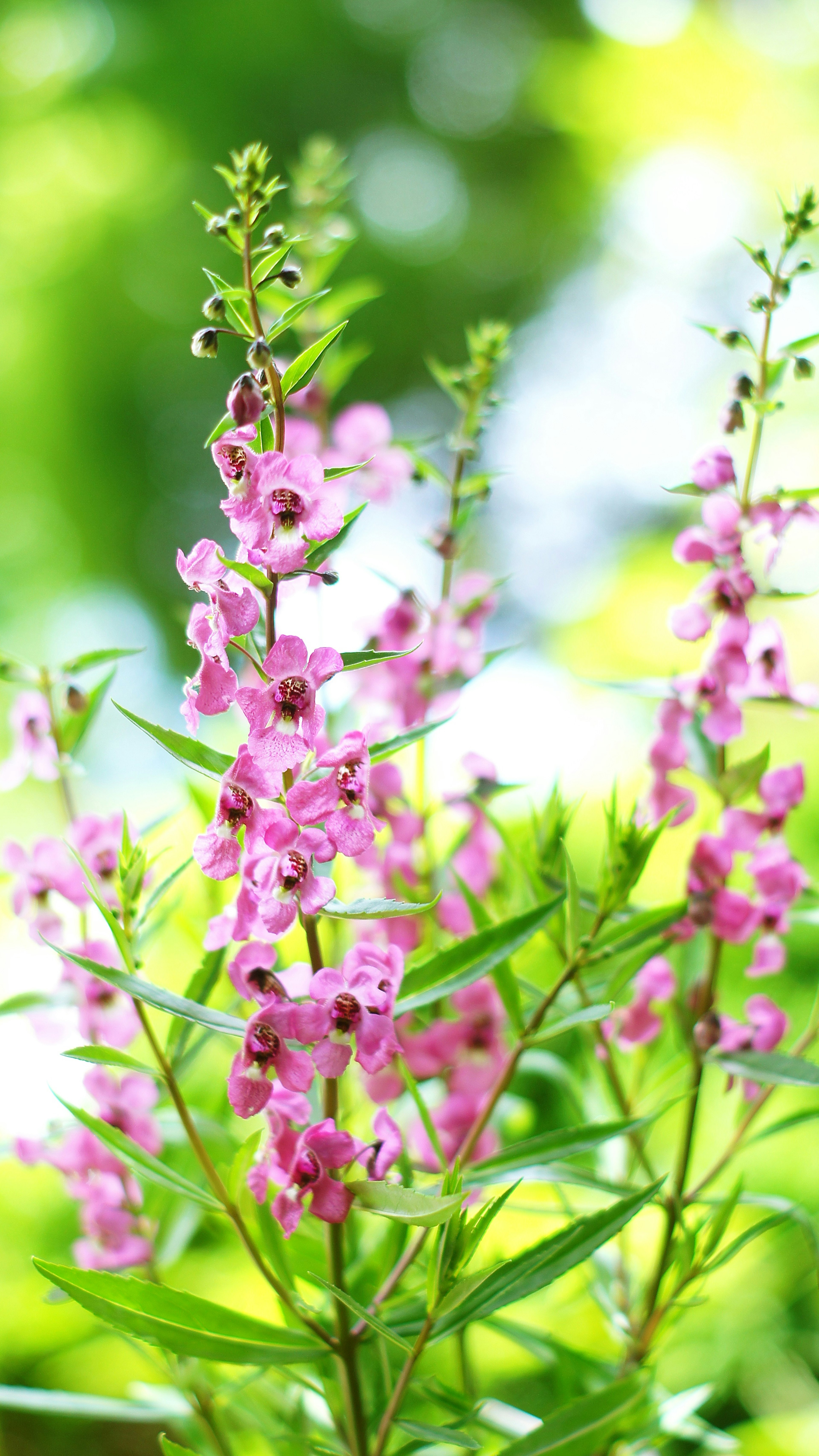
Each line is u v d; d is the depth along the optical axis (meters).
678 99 3.30
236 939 0.97
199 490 6.77
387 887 1.07
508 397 1.09
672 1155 1.47
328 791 0.97
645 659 2.69
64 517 6.32
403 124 6.70
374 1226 1.09
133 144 5.94
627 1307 1.08
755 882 1.05
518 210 6.48
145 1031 1.01
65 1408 1.05
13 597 5.69
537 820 1.07
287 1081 0.97
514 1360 1.26
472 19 6.69
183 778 1.06
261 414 0.97
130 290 6.17
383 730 1.08
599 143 3.82
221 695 0.97
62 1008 1.06
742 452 2.68
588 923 1.06
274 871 0.97
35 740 1.06
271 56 6.19
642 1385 1.01
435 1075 1.07
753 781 1.05
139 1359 1.47
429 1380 1.04
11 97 5.73
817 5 2.98
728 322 4.16
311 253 1.13
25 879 1.05
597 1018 1.01
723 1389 1.32
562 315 6.57
